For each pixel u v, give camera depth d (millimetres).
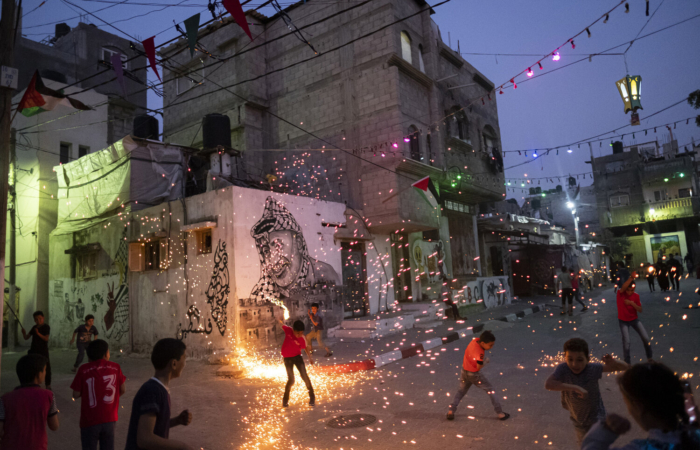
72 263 17094
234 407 7430
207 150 15547
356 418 6324
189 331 13023
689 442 1601
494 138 24922
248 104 19922
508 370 8562
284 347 7340
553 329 13602
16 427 3459
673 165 40156
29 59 22125
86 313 16266
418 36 19359
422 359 10641
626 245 40625
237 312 11992
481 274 24938
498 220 26016
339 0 18781
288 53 20312
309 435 5777
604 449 1827
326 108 18859
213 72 21297
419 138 18328
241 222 12531
